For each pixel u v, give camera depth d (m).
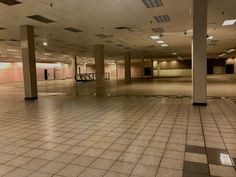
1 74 23.36
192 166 2.44
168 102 7.00
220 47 18.36
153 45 15.56
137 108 6.08
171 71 38.66
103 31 9.90
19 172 2.40
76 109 6.18
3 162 2.68
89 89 13.01
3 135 3.79
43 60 28.95
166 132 3.73
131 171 2.36
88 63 39.16
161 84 15.78
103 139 3.46
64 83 20.98
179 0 5.79
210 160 2.58
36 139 3.54
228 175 2.22
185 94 9.05
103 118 4.93
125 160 2.65
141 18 7.59
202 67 6.07
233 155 2.71
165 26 8.98
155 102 7.08
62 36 10.99
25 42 8.32
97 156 2.79
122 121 4.60
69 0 5.62
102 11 6.66
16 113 5.77
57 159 2.73
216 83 14.82
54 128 4.18
